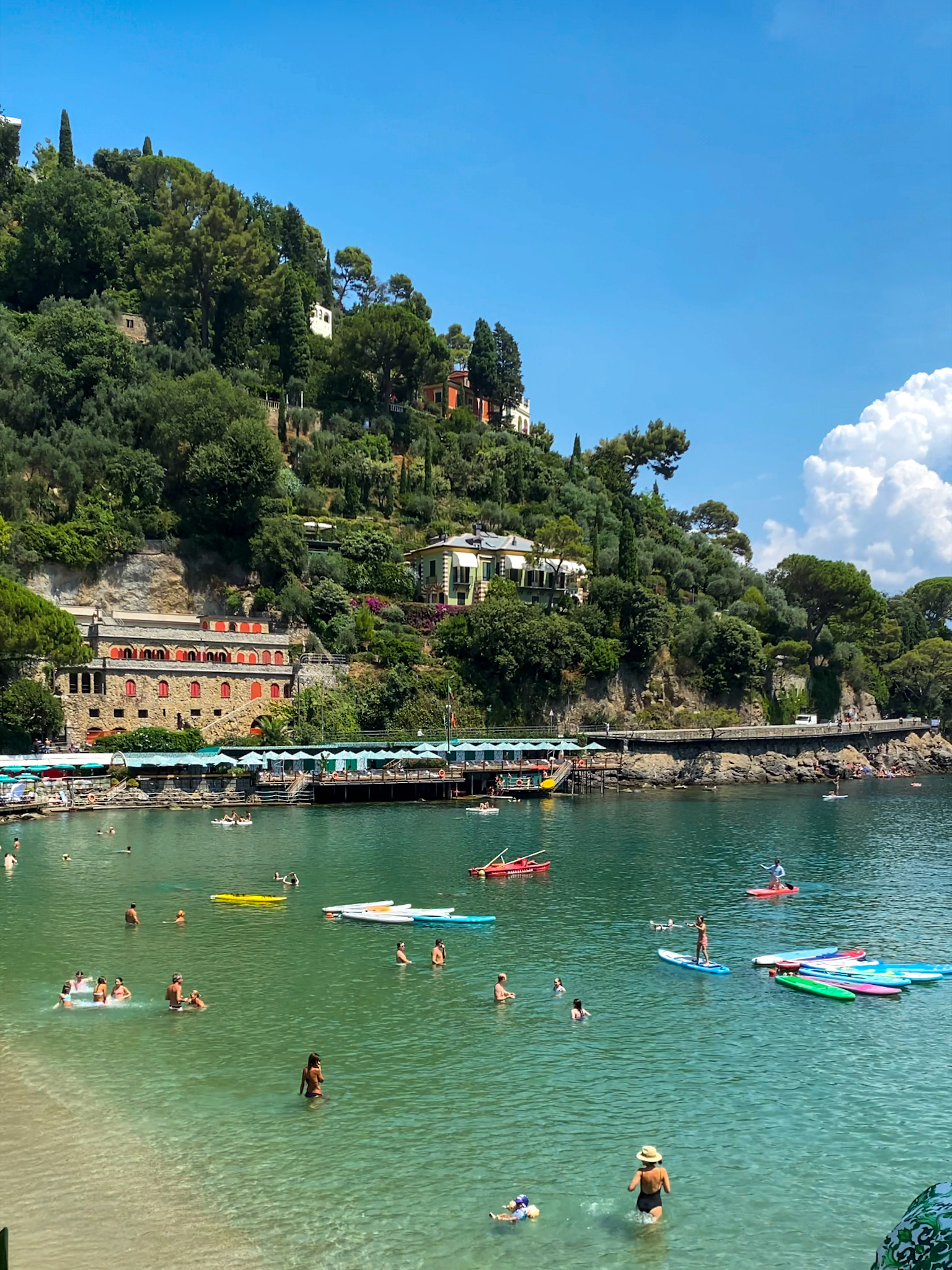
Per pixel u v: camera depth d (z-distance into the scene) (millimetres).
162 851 86125
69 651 109375
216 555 147750
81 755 110750
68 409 148875
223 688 129000
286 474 170875
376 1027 45312
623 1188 32125
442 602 165500
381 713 137750
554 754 142625
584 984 51906
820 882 77812
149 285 177750
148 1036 44000
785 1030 45625
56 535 134000
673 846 93875
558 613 165000
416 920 63750
